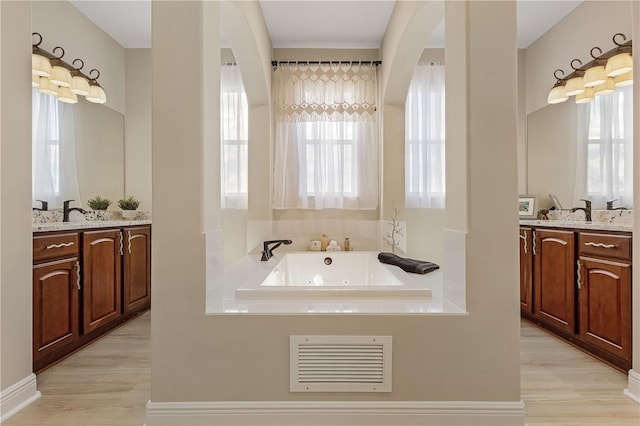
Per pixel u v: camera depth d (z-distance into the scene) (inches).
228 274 96.8
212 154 70.2
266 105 141.2
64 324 93.1
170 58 65.2
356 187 147.3
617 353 86.0
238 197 149.5
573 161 127.2
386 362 63.1
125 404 71.7
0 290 67.8
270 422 62.7
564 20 132.0
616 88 110.1
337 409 62.7
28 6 74.2
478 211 65.0
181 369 63.5
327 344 63.4
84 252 100.4
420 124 151.0
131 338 109.0
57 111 117.7
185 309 63.7
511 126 65.7
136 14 130.2
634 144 74.9
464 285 64.6
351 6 120.2
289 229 150.6
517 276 64.3
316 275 131.0
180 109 65.1
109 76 144.9
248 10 99.6
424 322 63.5
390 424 62.7
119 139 151.5
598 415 67.7
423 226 154.2
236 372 63.4
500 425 62.7
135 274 128.0
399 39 111.1
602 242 90.9
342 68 147.5
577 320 100.8
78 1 122.1
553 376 83.5
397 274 96.7
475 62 65.9
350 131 147.7
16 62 71.6
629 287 82.9
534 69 149.9
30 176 74.6
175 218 64.4
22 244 72.4
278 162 146.3
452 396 63.4
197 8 65.6
